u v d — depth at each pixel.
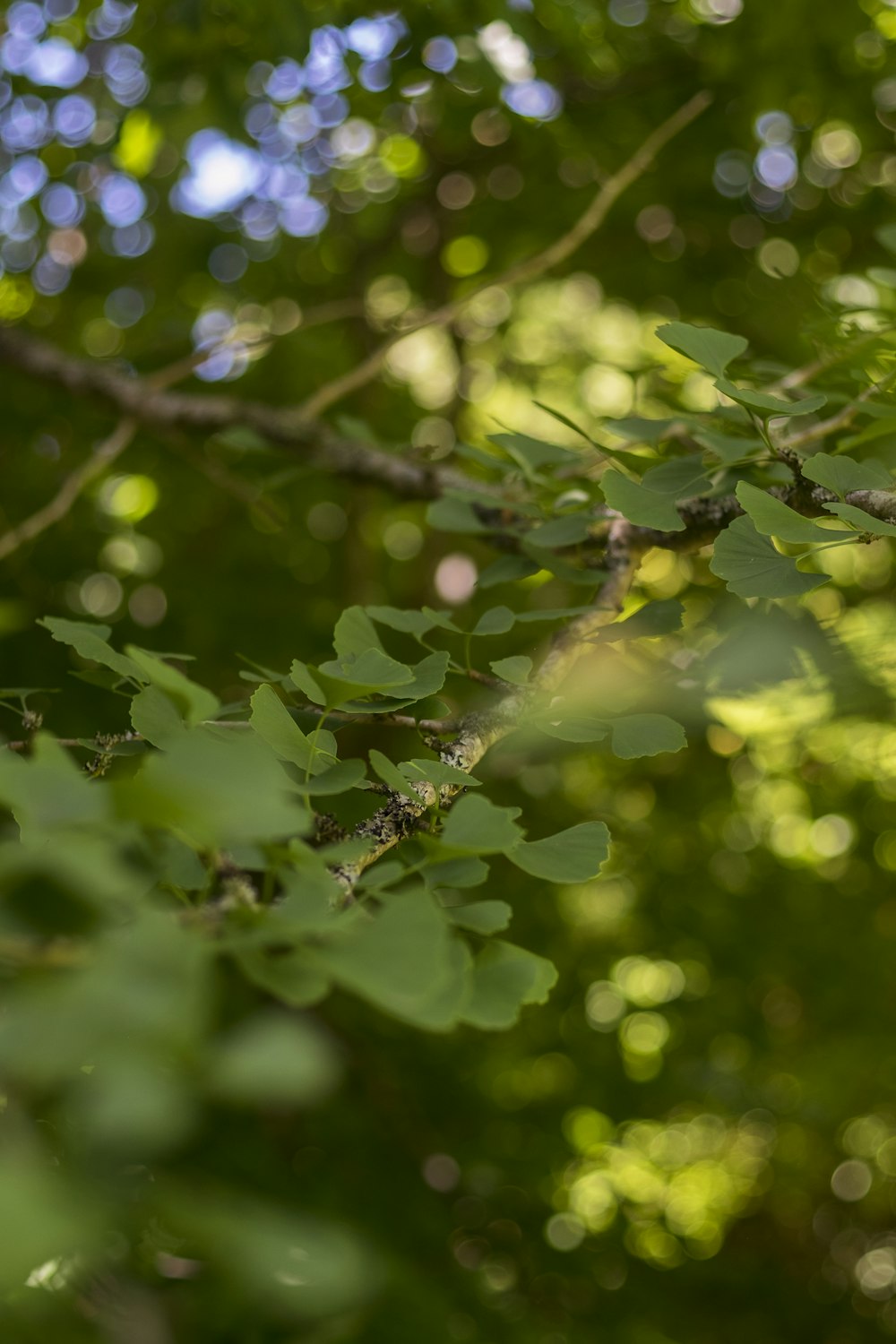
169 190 4.02
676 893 4.39
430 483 2.49
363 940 1.21
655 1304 3.78
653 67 3.62
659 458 1.77
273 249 4.36
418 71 2.91
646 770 4.30
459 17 2.68
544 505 1.94
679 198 4.02
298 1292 0.90
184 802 1.04
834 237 3.97
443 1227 3.44
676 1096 4.36
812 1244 5.71
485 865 1.34
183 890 1.28
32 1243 0.72
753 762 4.20
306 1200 3.11
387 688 1.42
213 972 1.18
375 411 4.37
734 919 4.39
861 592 3.41
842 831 4.56
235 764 1.08
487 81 2.85
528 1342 3.14
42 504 3.97
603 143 3.64
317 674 1.41
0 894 1.08
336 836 1.45
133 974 0.95
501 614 1.62
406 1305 2.65
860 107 3.47
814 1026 4.67
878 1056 4.62
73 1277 1.33
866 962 4.45
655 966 4.55
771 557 1.52
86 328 4.41
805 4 3.06
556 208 4.12
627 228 4.21
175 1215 0.85
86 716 3.45
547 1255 3.67
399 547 4.71
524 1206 3.78
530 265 2.69
